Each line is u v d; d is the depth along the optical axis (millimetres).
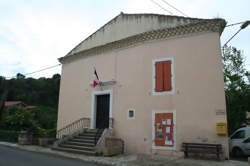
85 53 14992
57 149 11484
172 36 11281
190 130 9883
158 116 10844
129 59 12555
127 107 11977
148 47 11938
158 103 10977
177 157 9617
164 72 11148
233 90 15984
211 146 9102
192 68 10445
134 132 11383
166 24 11734
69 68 16016
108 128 12297
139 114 11438
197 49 10492
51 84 48562
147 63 11781
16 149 12047
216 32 10234
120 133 11875
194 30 10711
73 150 10727
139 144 11078
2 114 21516
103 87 13398
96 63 14195
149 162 8500
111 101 12742
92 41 15031
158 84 11195
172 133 10289
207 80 9984
